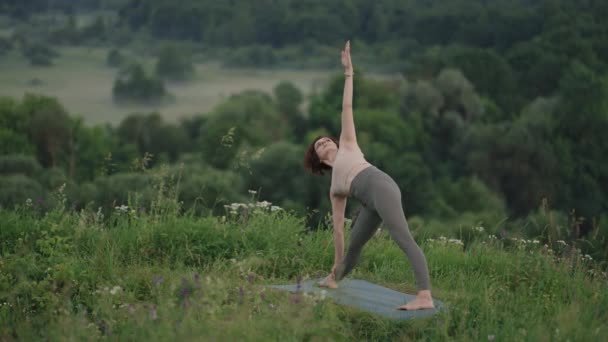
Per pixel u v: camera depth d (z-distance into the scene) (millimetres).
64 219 7910
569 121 66562
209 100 152375
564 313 5465
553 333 5227
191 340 4633
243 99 80500
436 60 89625
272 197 48031
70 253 7285
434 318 5664
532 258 7469
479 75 86188
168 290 5961
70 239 7578
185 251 7438
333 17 176875
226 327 4934
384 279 7160
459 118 75250
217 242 7574
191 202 21328
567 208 61375
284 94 92188
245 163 8391
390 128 68875
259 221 8148
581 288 6621
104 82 182250
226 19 198875
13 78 180125
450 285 7051
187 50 189625
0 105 68562
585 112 66500
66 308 5797
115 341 5094
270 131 76750
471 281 7051
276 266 7305
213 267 6992
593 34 97250
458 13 137875
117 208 8305
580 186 63156
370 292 6363
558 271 7129
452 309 5738
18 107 69125
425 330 5562
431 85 79062
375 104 79750
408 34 148375
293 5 186750
